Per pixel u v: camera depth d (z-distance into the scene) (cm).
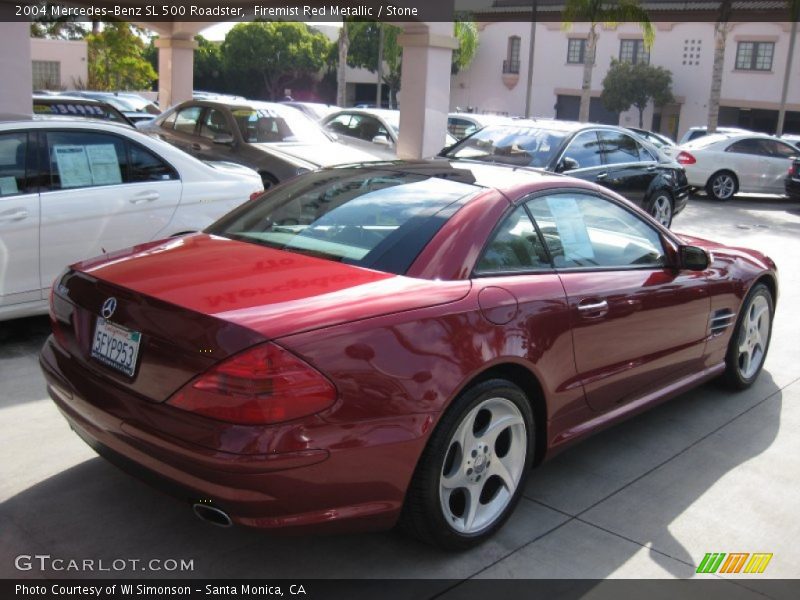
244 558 313
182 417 265
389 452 278
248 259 327
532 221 363
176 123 1162
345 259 326
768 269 523
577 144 945
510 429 336
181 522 335
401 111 1241
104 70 3872
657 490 387
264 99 5506
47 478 365
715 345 476
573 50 4153
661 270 425
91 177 559
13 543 314
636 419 477
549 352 341
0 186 514
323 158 1036
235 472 254
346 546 324
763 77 3719
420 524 304
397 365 281
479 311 312
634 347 398
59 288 335
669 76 3866
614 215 413
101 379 296
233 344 259
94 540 319
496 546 330
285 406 257
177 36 1669
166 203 593
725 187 1758
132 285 299
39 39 3666
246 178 662
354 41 4888
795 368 588
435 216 339
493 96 4462
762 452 437
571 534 342
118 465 293
